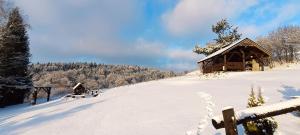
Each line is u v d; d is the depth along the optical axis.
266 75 26.84
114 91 25.58
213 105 11.29
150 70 196.12
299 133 6.83
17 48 37.59
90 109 13.42
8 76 35.34
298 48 55.88
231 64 39.03
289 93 13.34
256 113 3.93
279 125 7.57
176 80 31.05
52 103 24.00
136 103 13.59
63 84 96.94
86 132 8.78
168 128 8.31
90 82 126.94
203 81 25.64
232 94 14.20
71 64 174.12
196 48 62.66
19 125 11.69
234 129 3.72
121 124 9.38
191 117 9.40
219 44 62.28
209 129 7.78
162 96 15.41
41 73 120.38
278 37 60.38
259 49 37.75
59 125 10.21
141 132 8.18
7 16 33.72
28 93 40.88
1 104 33.69
